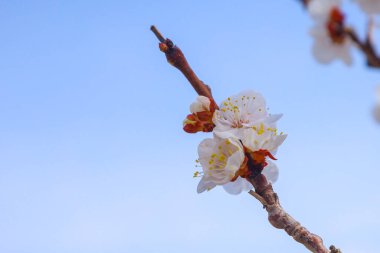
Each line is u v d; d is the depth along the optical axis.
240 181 0.54
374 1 0.41
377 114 0.40
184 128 0.54
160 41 0.53
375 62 0.40
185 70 0.53
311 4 0.42
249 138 0.52
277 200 0.52
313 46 0.42
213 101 0.53
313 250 0.51
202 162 0.53
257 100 0.54
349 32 0.41
